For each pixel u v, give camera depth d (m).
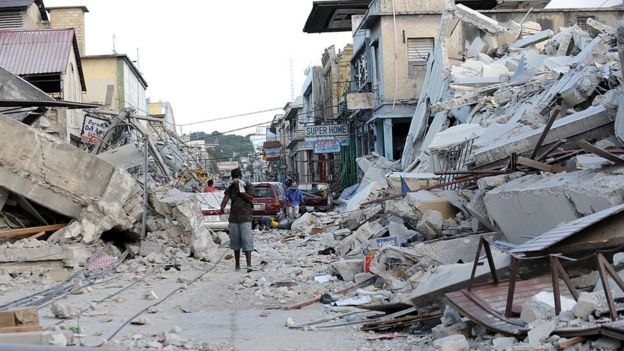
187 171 35.00
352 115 41.75
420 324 7.78
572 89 14.45
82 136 29.05
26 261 13.07
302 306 9.82
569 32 23.92
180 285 11.89
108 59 48.41
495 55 30.02
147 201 15.79
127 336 7.52
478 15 29.98
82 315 8.95
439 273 8.31
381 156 35.22
